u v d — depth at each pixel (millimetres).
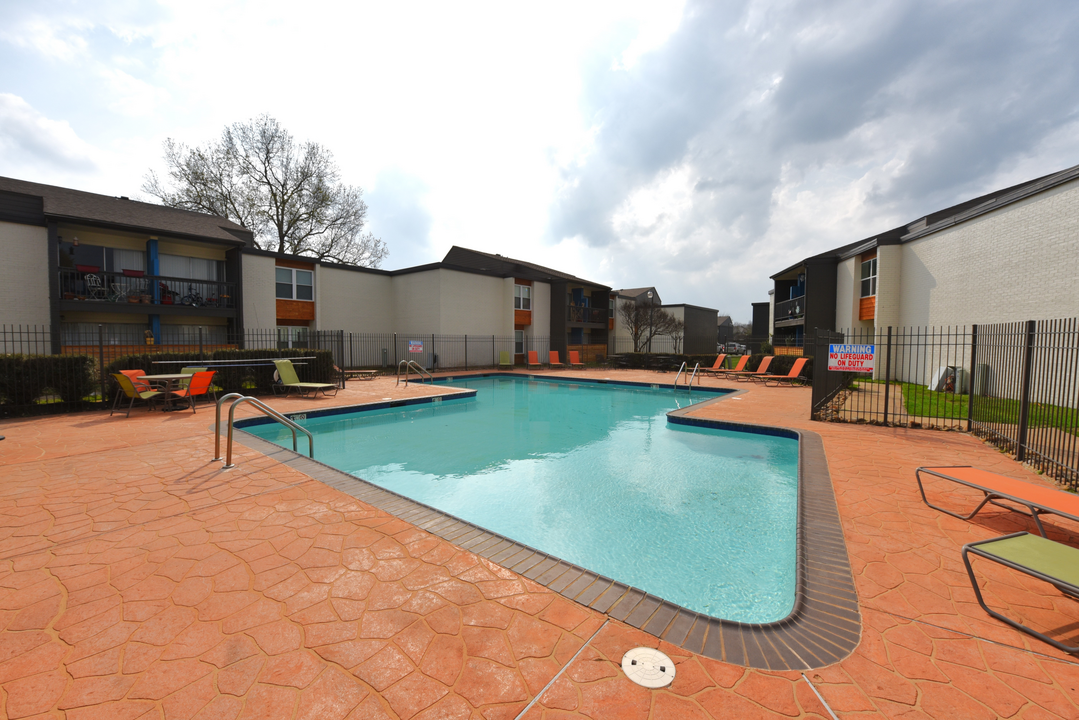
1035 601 2391
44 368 8086
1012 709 1654
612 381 15922
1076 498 2994
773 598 3035
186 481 4328
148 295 13531
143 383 8344
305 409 8766
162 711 1636
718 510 4590
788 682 1791
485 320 22750
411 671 1846
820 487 4250
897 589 2512
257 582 2549
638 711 1629
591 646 2006
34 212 12203
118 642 2029
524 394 13719
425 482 5500
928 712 1638
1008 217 10555
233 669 1858
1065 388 4750
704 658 1935
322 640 2045
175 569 2695
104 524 3348
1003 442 5887
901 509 3723
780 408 9414
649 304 31672
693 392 13938
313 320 18781
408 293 21375
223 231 15961
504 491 5180
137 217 14031
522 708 1648
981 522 3461
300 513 3568
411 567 2729
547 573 2670
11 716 1606
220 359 10484
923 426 7195
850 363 7504
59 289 11922
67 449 5523
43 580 2562
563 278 25688
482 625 2156
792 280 24891
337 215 26828
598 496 5004
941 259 13023
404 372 18406
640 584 3209
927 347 13586
